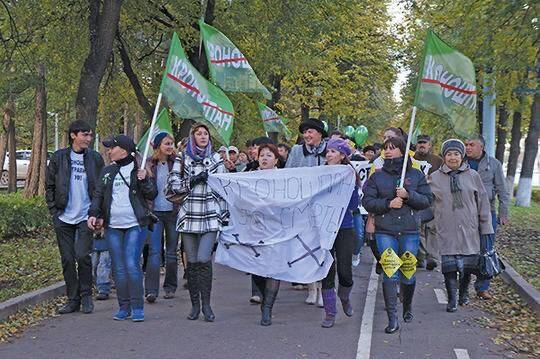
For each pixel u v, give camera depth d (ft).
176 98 27.66
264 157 25.43
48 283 30.76
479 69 48.75
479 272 27.27
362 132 54.39
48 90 72.64
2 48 50.65
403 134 31.96
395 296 23.38
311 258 24.34
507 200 31.09
